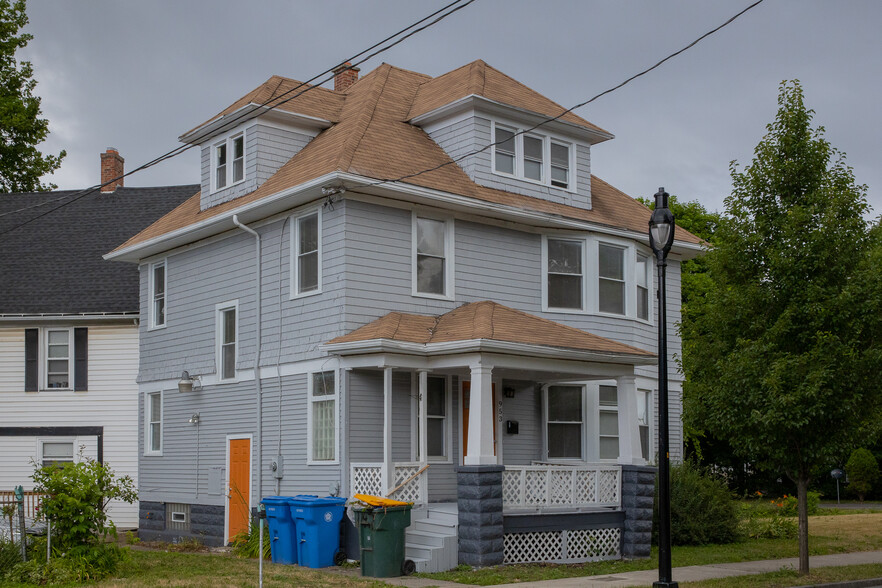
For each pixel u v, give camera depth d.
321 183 17.98
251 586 14.04
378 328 17.64
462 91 20.78
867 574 16.03
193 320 22.73
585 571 16.34
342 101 22.66
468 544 16.19
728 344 16.47
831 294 15.52
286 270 19.89
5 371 27.00
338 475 17.92
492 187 20.52
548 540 17.39
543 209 20.97
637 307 23.05
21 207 30.77
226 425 21.23
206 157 22.61
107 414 26.52
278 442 19.62
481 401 16.69
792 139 16.27
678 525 20.73
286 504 17.44
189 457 22.34
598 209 22.77
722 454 42.53
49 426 26.66
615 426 22.77
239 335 21.12
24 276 27.95
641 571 16.52
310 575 15.45
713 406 16.27
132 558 16.98
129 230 29.36
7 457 26.64
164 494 23.08
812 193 16.06
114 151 32.50
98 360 26.80
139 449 24.14
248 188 20.86
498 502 16.44
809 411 14.95
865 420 15.62
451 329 17.83
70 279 27.72
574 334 18.72
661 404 13.80
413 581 15.05
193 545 20.52
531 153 21.55
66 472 15.48
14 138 38.12
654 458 23.67
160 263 24.33
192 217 22.45
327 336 18.53
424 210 19.56
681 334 17.44
